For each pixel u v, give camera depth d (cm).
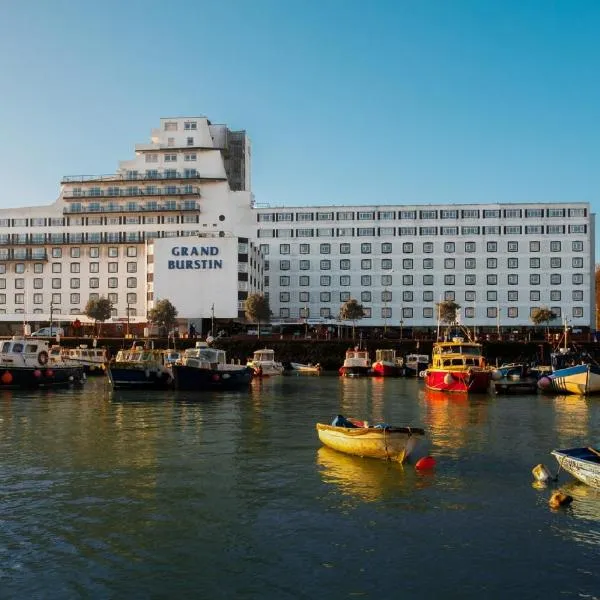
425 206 12975
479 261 12788
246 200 13100
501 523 1836
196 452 2806
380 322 12900
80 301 12588
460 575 1495
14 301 12694
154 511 1944
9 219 12812
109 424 3647
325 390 6216
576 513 1922
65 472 2423
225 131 14300
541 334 11750
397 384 7100
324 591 1418
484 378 5806
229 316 11519
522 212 12750
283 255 13125
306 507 1984
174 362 5900
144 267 12569
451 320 11725
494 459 2669
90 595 1399
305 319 11950
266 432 3369
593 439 3189
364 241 13025
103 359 8462
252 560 1577
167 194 12719
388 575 1493
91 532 1766
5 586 1438
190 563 1560
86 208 12731
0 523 1834
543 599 1387
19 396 5294
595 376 5584
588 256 12538
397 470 2456
